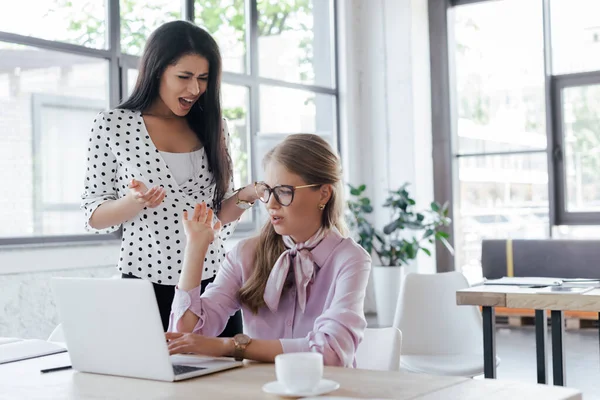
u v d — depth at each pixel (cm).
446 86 707
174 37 217
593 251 480
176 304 180
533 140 676
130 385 140
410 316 326
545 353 281
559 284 292
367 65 718
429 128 714
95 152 225
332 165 181
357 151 718
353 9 718
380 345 205
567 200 664
